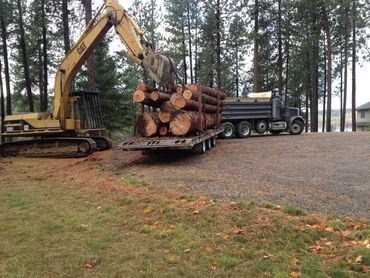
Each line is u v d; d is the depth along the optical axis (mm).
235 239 4828
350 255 4258
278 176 8508
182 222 5562
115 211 6387
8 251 4812
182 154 12844
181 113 11258
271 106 21938
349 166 9562
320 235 4844
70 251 4758
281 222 5152
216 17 30516
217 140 18469
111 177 9633
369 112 52594
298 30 31828
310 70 37375
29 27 26531
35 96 32156
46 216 6359
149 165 11039
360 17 31828
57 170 11859
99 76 23953
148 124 11656
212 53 31641
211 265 4211
